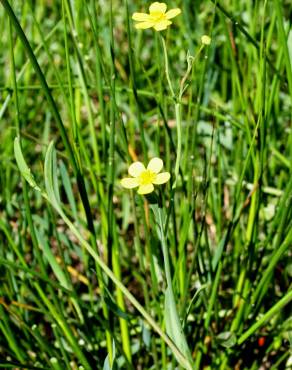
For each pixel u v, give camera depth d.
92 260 0.30
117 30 0.61
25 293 0.35
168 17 0.22
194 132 0.28
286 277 0.33
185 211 0.27
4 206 0.37
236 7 0.41
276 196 0.37
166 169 0.28
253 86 0.34
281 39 0.23
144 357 0.32
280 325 0.31
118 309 0.23
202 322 0.31
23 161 0.20
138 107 0.26
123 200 0.40
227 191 0.39
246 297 0.30
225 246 0.29
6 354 0.32
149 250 0.27
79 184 0.23
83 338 0.31
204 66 0.26
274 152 0.34
